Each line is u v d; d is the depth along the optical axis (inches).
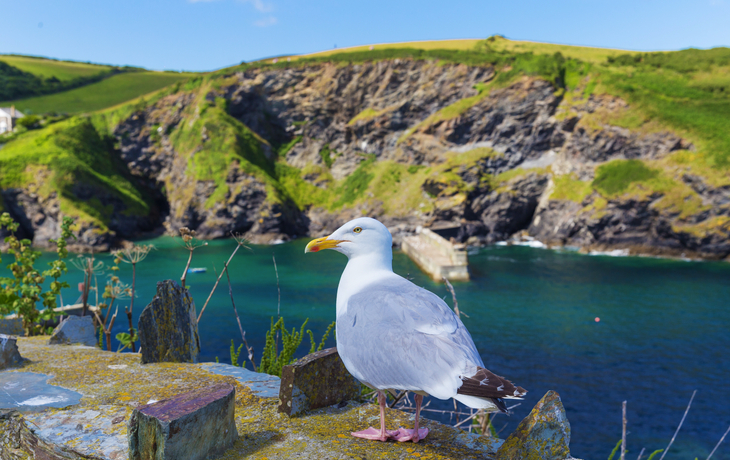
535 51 4266.7
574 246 3011.8
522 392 94.6
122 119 4183.1
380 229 148.4
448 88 3774.6
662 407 876.0
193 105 4205.2
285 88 4232.3
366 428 153.9
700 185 2647.6
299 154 4249.5
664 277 2094.0
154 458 116.9
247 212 3540.8
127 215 3592.5
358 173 3954.2
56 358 220.8
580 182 3179.1
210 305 1594.5
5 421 154.1
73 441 135.6
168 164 4151.1
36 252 351.6
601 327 1395.2
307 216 3885.3
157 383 185.5
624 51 4249.5
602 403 893.2
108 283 343.9
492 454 133.6
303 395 162.9
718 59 3513.8
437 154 3659.0
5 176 3282.5
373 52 4067.4
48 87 6003.9
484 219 3346.5
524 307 1621.6
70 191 3339.1
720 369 1069.8
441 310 124.1
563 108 3334.2
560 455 120.7
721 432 778.8
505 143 3489.2
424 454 132.4
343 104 4089.6
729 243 2481.5
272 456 130.6
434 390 108.7
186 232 236.7
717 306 1626.5
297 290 1838.1
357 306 132.2
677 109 3014.3
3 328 343.0
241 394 176.1
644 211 2760.8
